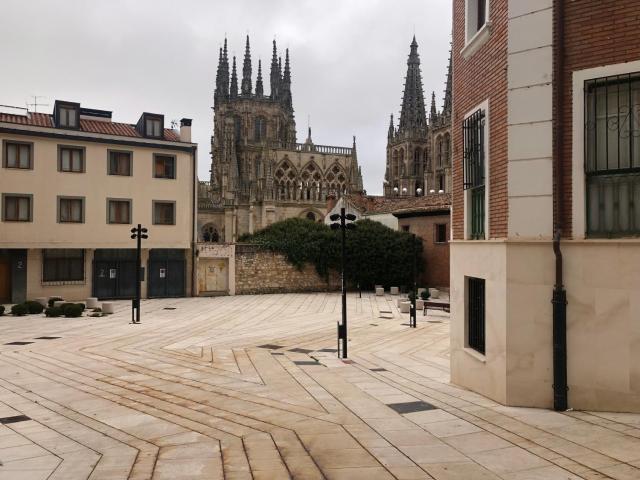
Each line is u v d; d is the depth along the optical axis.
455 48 13.32
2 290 34.75
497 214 10.23
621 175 8.88
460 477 6.29
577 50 9.13
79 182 36.34
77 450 7.89
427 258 46.44
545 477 6.20
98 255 37.28
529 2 9.50
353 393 11.30
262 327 25.00
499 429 8.15
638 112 8.77
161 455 7.49
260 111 100.25
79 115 36.97
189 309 32.84
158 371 14.34
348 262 45.97
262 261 44.22
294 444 7.79
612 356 8.77
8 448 8.04
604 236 8.98
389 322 26.92
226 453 7.49
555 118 9.24
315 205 85.50
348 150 91.69
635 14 8.67
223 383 12.63
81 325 25.08
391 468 6.66
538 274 9.30
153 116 39.28
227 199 82.81
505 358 9.56
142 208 38.47
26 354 17.25
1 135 34.00
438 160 88.19
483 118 11.13
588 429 7.91
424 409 9.66
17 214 34.66
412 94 100.44
